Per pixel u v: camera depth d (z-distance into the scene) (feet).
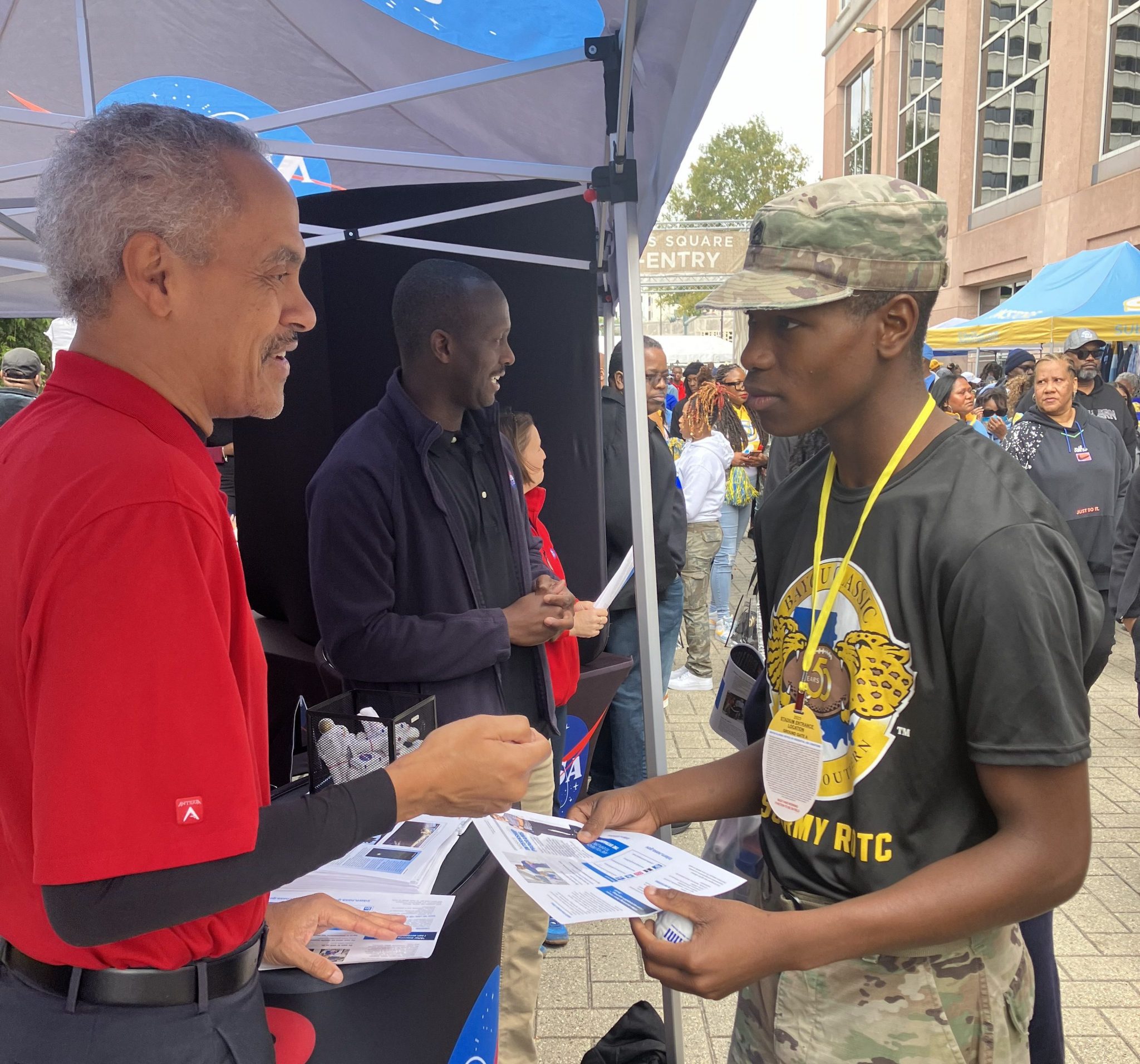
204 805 2.69
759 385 3.50
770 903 3.84
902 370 3.42
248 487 10.91
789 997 3.62
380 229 8.78
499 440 7.17
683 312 103.96
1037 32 61.26
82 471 2.72
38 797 2.58
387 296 9.80
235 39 7.66
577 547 10.48
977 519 3.11
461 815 3.63
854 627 3.44
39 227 3.03
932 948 3.40
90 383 2.97
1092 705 15.88
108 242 2.90
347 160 6.22
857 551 3.43
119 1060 3.07
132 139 2.91
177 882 2.70
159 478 2.74
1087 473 15.56
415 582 6.48
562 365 10.20
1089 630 3.18
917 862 3.35
